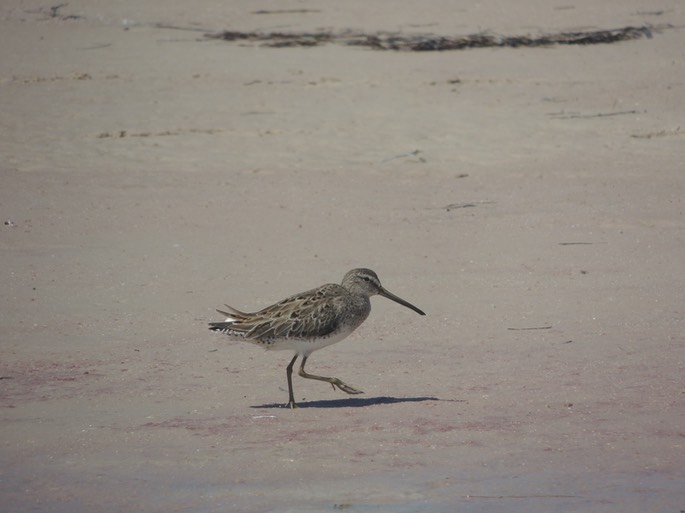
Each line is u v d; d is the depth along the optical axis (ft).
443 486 29.43
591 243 60.70
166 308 49.19
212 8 138.72
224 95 101.09
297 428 34.01
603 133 90.43
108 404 36.52
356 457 31.53
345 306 36.81
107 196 71.31
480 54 120.57
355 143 86.38
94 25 129.80
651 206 69.21
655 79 110.93
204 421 34.73
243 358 42.52
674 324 45.85
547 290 51.67
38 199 70.18
